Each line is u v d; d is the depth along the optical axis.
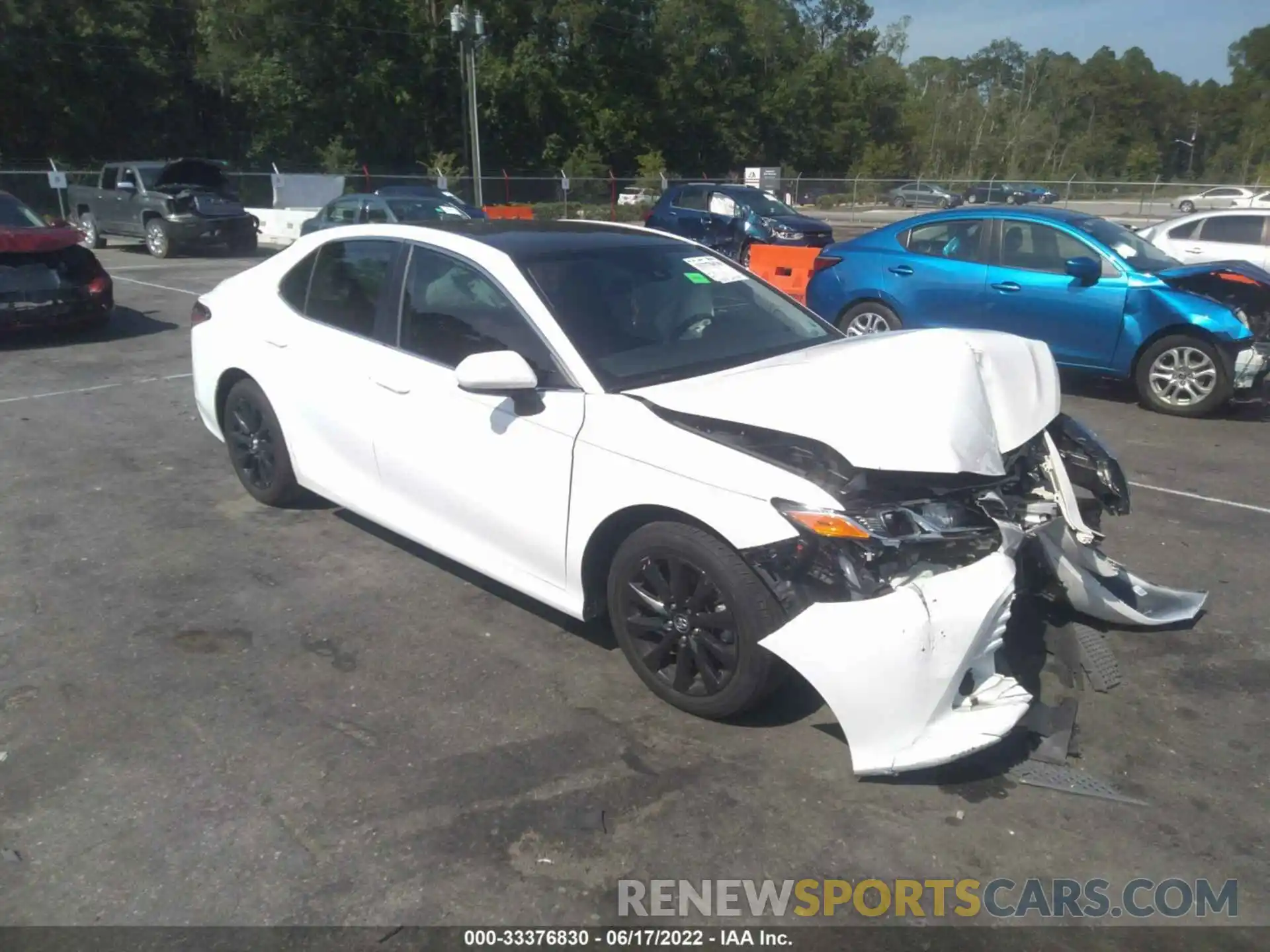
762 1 64.88
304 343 5.00
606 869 2.88
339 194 30.50
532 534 3.94
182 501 5.85
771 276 12.16
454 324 4.32
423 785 3.24
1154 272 8.09
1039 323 8.44
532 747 3.45
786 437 3.36
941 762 3.03
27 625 4.34
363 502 4.80
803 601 3.20
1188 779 3.29
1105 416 8.05
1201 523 5.64
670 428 3.54
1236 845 2.99
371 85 46.44
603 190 39.94
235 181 32.53
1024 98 83.12
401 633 4.26
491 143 52.06
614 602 3.73
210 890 2.79
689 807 3.14
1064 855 2.95
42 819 3.08
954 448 3.25
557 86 52.72
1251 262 11.31
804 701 3.70
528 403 3.90
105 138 43.84
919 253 9.03
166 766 3.34
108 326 11.71
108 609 4.48
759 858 2.93
